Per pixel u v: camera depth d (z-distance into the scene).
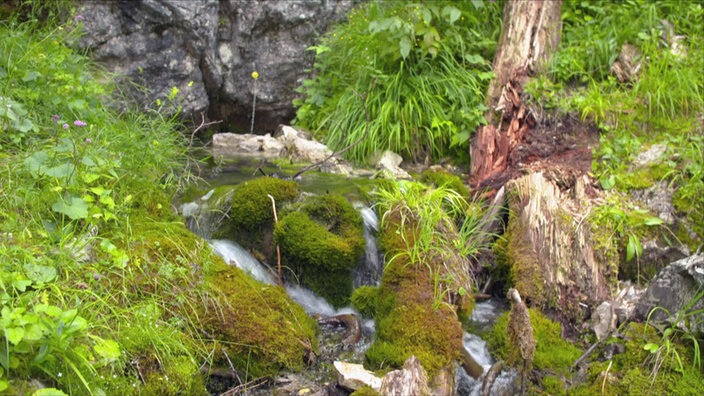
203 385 3.06
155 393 2.84
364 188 4.40
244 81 6.03
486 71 5.62
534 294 3.84
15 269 2.90
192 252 3.54
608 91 5.24
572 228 4.02
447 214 4.25
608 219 4.08
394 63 5.57
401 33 5.31
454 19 5.30
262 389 3.17
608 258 3.94
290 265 4.00
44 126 4.04
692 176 4.35
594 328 3.64
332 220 4.06
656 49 5.36
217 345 3.18
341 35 5.86
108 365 2.79
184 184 4.32
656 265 4.05
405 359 3.26
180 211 4.09
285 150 5.50
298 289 4.00
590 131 4.88
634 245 3.98
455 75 5.47
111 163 3.74
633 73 5.24
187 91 5.75
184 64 5.69
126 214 3.64
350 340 3.58
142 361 2.91
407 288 3.64
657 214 4.20
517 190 4.32
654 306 3.47
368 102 5.42
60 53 4.69
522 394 3.24
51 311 2.54
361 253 3.98
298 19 6.00
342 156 5.29
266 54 6.04
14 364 2.45
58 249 3.14
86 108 4.31
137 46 5.52
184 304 3.27
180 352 3.06
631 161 4.55
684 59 5.20
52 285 2.89
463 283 3.81
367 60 5.55
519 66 5.30
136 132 4.28
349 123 5.43
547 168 4.51
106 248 3.24
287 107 6.22
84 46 5.33
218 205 4.12
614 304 3.71
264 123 6.27
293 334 3.39
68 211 3.29
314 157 5.26
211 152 5.48
